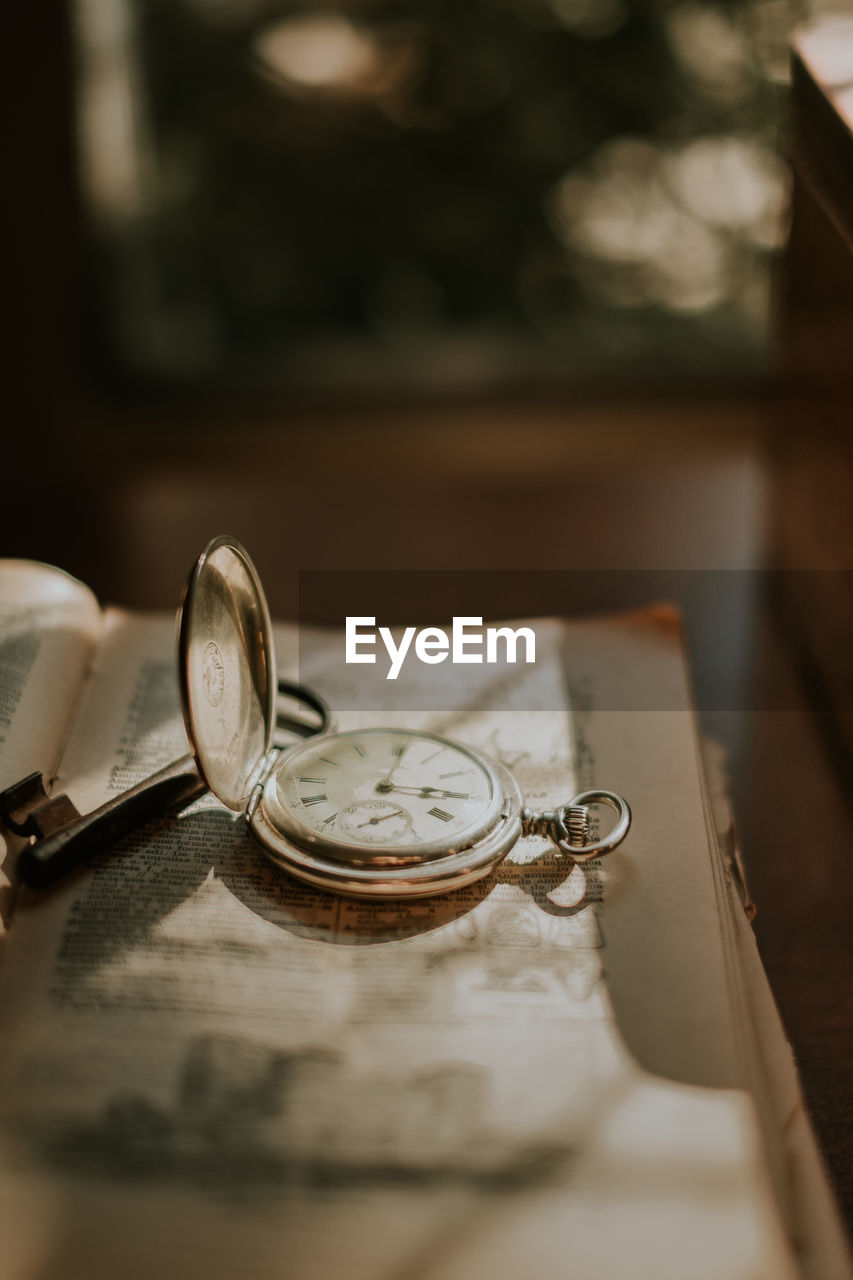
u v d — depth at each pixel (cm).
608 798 39
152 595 55
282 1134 34
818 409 46
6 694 42
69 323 93
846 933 40
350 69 94
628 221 99
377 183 98
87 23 90
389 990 36
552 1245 32
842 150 43
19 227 90
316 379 99
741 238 98
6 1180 33
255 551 59
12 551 59
